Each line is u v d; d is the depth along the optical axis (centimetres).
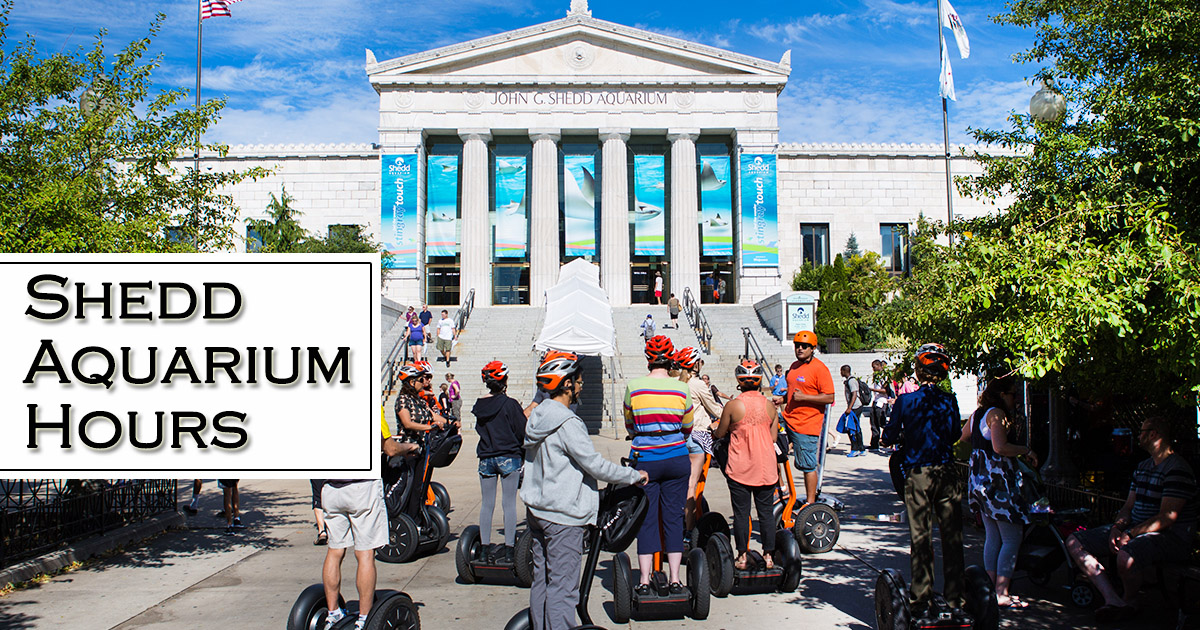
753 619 648
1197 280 540
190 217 1071
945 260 729
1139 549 614
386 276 4081
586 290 2895
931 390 578
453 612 679
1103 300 561
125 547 940
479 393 2756
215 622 655
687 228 4194
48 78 988
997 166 903
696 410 889
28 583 776
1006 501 646
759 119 4222
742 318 3703
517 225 4147
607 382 2823
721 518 774
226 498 1042
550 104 4209
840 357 2803
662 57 4234
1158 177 704
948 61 2766
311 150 4378
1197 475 791
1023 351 618
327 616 552
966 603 571
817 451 875
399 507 855
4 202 848
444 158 4212
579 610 527
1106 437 956
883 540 920
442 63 4159
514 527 801
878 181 4462
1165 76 725
